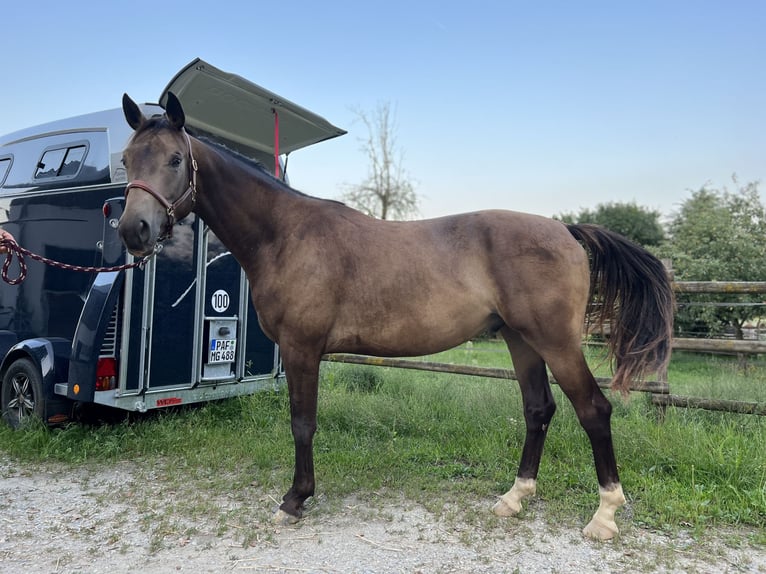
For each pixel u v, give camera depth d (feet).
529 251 8.98
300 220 10.00
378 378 21.12
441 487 11.04
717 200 47.83
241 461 12.95
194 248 15.33
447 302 9.19
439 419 15.70
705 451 11.27
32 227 16.21
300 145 17.46
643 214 80.53
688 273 38.45
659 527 9.23
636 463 11.57
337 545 8.66
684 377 23.02
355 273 9.45
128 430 14.55
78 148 15.85
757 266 36.99
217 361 15.98
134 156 8.94
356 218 10.09
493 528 9.27
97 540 8.84
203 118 15.38
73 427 14.53
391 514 9.87
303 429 9.65
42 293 15.76
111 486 11.32
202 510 9.96
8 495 10.91
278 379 18.29
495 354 35.96
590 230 9.75
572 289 8.95
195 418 15.67
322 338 9.62
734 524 9.25
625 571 7.86
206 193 9.97
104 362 13.37
